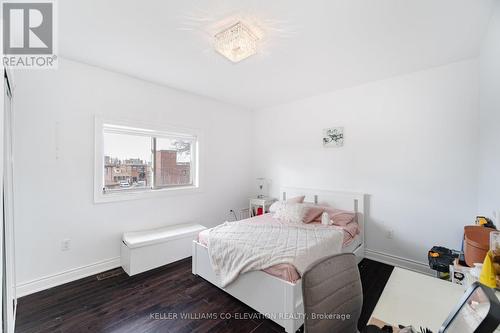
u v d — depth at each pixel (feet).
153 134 10.64
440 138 8.50
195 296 7.29
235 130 14.10
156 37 6.62
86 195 8.44
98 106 8.67
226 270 7.10
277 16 5.65
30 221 7.33
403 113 9.29
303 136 12.58
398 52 7.45
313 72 9.04
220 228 8.76
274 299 5.90
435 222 8.64
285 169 13.43
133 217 9.71
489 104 6.32
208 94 11.88
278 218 10.36
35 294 7.25
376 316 3.42
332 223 9.36
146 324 6.06
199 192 12.14
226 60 8.04
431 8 5.33
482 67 7.00
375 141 10.02
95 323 6.06
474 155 7.86
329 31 6.27
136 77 9.60
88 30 6.27
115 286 7.79
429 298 3.85
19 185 7.12
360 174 10.48
